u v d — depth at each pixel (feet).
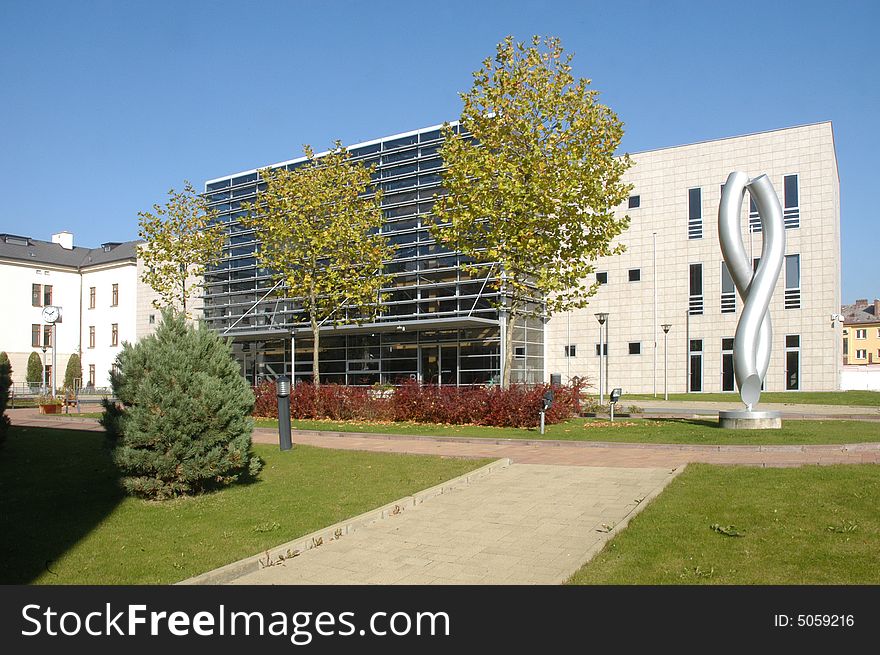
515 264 61.67
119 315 173.27
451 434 55.06
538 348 117.80
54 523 25.09
